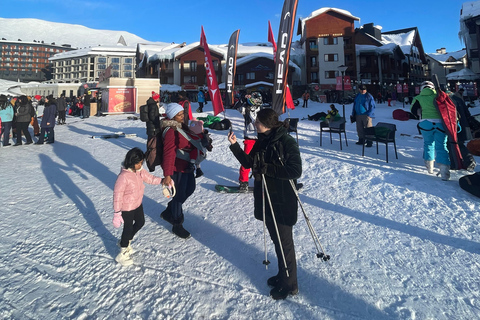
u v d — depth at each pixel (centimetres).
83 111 1806
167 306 214
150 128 720
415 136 891
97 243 307
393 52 4619
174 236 321
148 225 350
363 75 4516
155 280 245
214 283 240
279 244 218
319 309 208
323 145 802
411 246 285
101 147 842
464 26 2584
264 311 207
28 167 627
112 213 385
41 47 12900
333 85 4453
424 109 472
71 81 8669
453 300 212
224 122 1099
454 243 286
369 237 305
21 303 218
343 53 4469
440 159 451
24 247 298
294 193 219
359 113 770
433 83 472
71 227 344
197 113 1733
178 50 4731
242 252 285
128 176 266
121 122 1412
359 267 254
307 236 312
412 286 228
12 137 1034
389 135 585
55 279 247
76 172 586
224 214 375
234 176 543
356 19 4481
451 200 377
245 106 457
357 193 425
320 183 477
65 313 208
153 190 481
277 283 224
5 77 12319
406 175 477
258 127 222
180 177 311
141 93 1873
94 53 8306
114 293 229
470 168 455
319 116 1512
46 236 322
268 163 213
